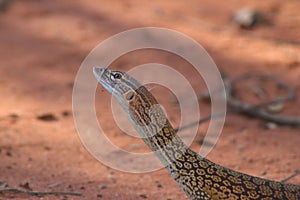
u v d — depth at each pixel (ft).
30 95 47.55
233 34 59.06
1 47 57.88
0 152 36.73
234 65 52.16
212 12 64.49
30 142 38.75
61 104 45.93
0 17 65.31
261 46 56.03
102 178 33.71
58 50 56.80
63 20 63.93
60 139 39.60
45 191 30.96
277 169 34.73
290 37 57.77
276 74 49.93
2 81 50.31
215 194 25.71
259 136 39.88
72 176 33.78
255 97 46.32
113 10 66.03
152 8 66.28
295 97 45.68
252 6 64.64
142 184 33.01
